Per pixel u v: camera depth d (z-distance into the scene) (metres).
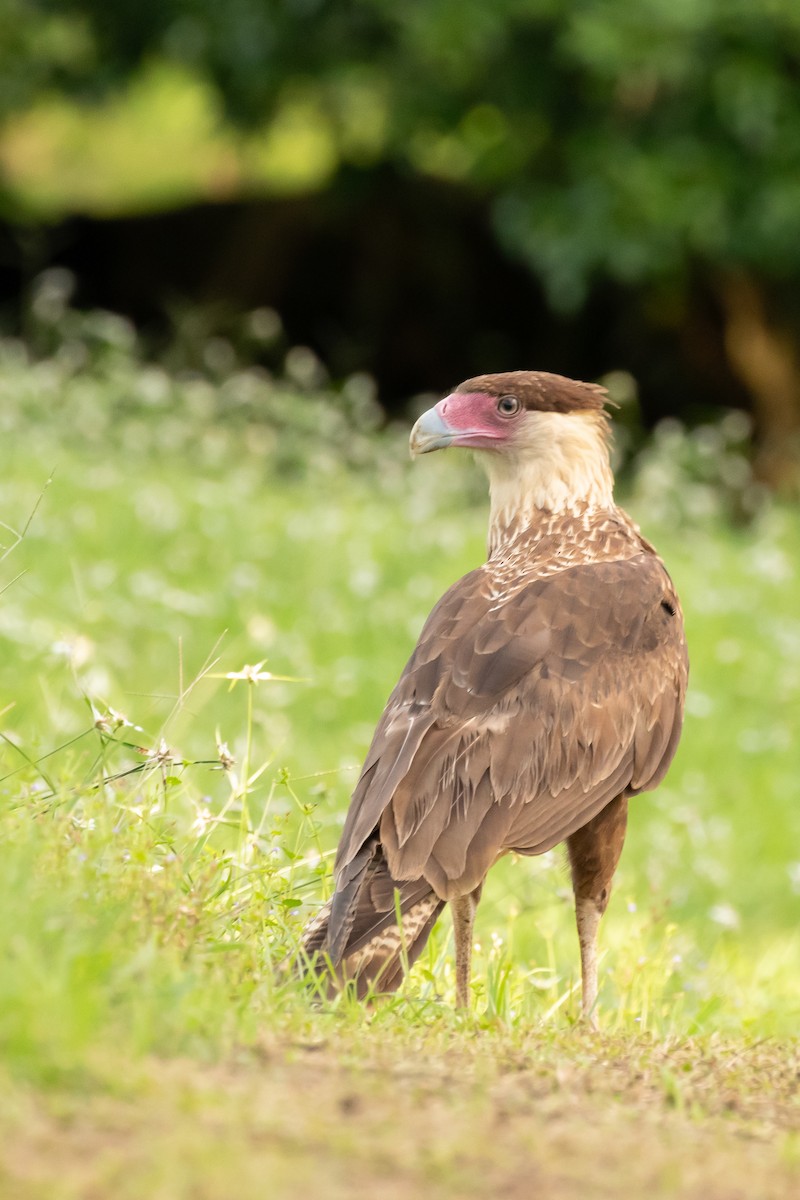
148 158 33.19
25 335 26.28
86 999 4.43
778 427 26.80
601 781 6.97
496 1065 5.29
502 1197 3.99
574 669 6.99
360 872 6.31
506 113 24.22
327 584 15.65
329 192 27.92
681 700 7.47
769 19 22.28
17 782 6.48
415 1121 4.43
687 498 19.36
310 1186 3.89
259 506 17.50
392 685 13.82
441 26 22.59
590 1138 4.51
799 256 23.47
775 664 16.12
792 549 20.55
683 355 27.67
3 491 15.50
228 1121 4.20
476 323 28.41
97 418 18.98
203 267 28.58
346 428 20.03
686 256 25.05
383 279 28.23
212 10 24.12
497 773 6.65
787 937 11.47
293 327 28.19
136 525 15.77
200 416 19.61
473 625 7.08
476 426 7.98
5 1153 3.87
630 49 21.91
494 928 8.66
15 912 4.84
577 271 23.05
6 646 11.48
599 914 7.26
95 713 6.61
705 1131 4.80
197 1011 4.86
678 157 22.97
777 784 13.97
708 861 11.76
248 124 26.72
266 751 11.73
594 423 8.02
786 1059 6.01
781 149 22.94
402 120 24.56
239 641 13.66
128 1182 3.75
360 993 6.04
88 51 26.06
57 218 29.05
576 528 7.75
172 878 6.05
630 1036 6.23
